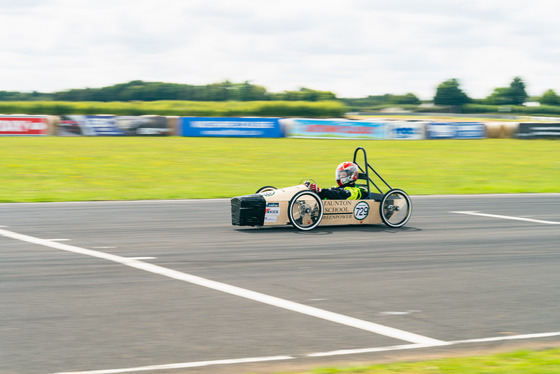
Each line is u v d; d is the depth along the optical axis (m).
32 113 62.59
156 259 8.27
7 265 7.79
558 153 30.89
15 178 18.48
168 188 17.00
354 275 7.63
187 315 5.93
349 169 11.02
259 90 84.62
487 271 8.01
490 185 19.03
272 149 30.23
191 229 10.63
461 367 4.61
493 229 11.20
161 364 4.73
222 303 6.34
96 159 24.31
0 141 32.00
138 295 6.56
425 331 5.62
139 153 26.91
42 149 27.91
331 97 83.12
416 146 33.91
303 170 22.23
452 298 6.73
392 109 105.75
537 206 14.52
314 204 10.63
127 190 16.42
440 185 18.78
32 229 10.38
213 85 84.50
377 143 35.81
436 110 105.94
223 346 5.13
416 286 7.19
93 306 6.15
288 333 5.48
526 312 6.27
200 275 7.45
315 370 4.54
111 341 5.20
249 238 9.84
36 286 6.84
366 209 11.02
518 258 8.82
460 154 29.56
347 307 6.30
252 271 7.70
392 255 8.82
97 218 11.69
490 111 106.50
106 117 36.88
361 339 5.37
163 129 37.75
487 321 5.96
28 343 5.11
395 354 5.02
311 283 7.20
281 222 10.49
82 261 8.06
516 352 5.01
